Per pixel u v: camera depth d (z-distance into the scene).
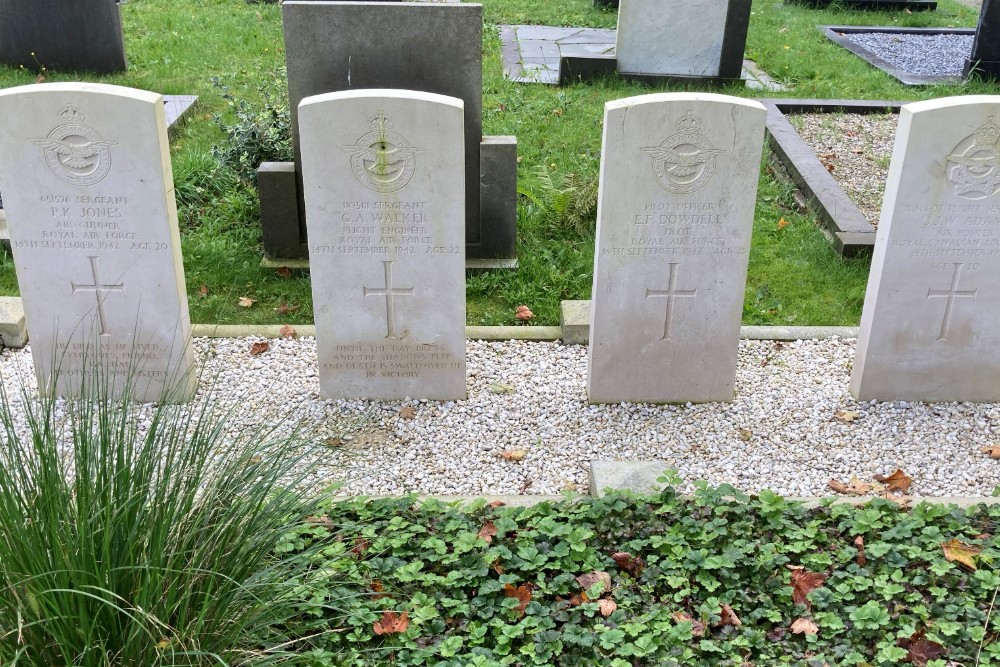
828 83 5.65
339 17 3.30
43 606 1.77
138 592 1.82
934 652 2.07
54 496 1.85
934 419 2.97
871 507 2.43
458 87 3.41
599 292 2.87
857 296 3.53
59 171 2.71
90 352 2.91
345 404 2.99
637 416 2.97
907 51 6.59
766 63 6.02
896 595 2.21
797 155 4.30
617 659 2.03
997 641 2.10
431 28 3.32
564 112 4.95
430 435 2.89
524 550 2.28
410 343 2.95
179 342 2.92
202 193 3.97
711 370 2.99
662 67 5.45
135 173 2.72
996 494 2.49
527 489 2.70
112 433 2.02
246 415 2.90
